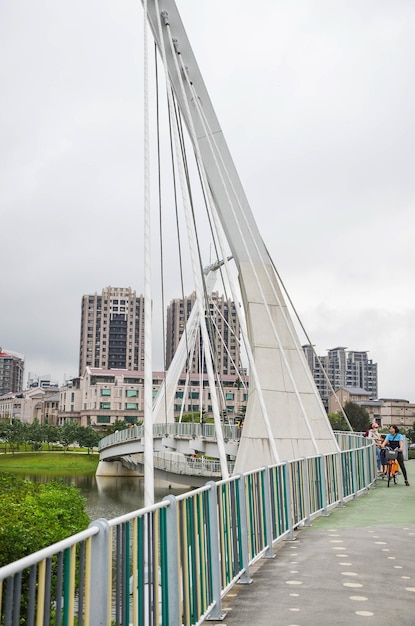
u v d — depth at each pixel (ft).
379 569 27.07
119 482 262.26
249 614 20.62
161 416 200.03
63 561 11.70
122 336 603.67
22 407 576.61
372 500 53.93
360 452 60.29
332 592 23.24
